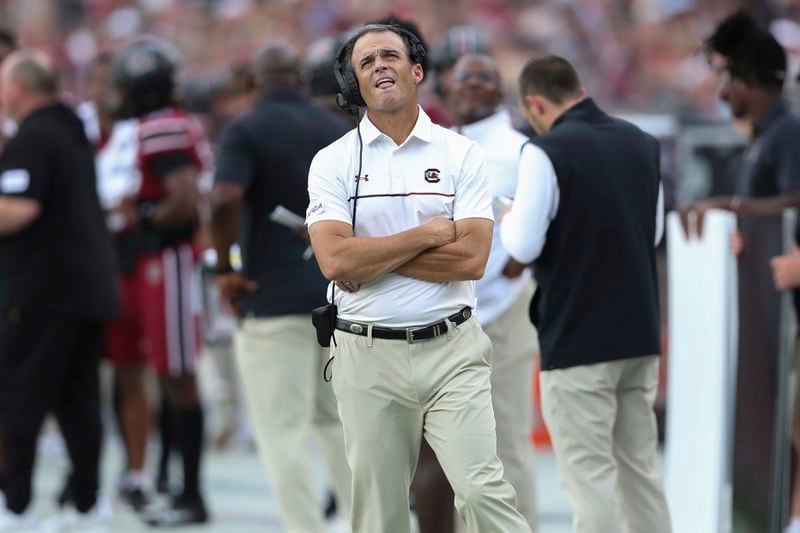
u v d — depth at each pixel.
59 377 24.69
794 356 21.98
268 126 22.14
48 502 29.19
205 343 32.75
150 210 26.81
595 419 18.17
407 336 15.67
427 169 15.71
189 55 56.88
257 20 56.25
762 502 20.84
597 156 18.16
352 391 15.90
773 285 20.78
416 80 15.78
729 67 21.81
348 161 15.78
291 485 21.94
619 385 18.64
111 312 25.20
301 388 22.19
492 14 51.38
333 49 23.70
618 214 18.16
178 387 26.73
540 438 33.81
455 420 15.62
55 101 24.89
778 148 21.38
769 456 20.83
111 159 27.27
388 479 15.99
